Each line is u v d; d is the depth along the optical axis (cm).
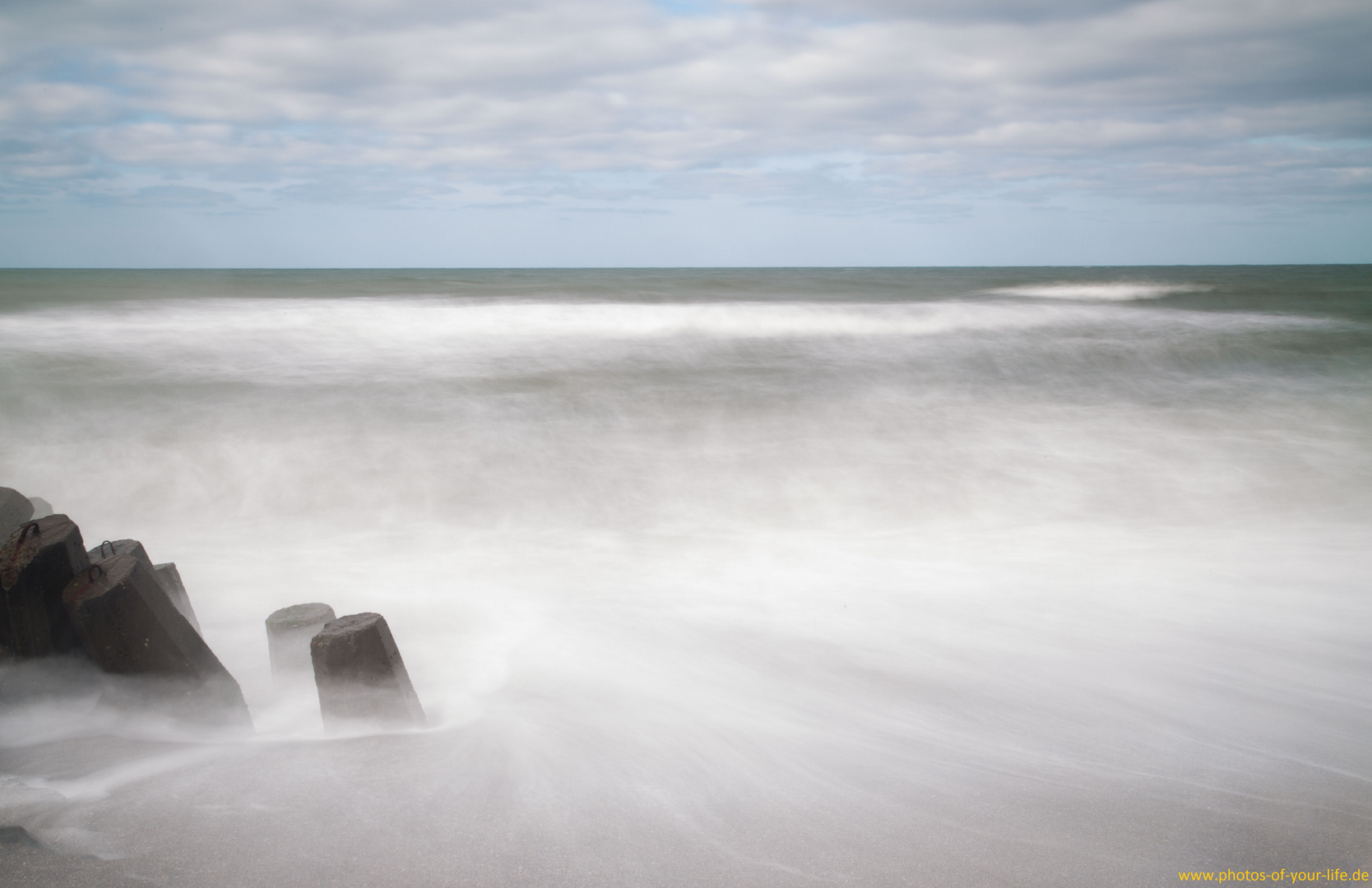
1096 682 448
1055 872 268
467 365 1516
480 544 755
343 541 762
